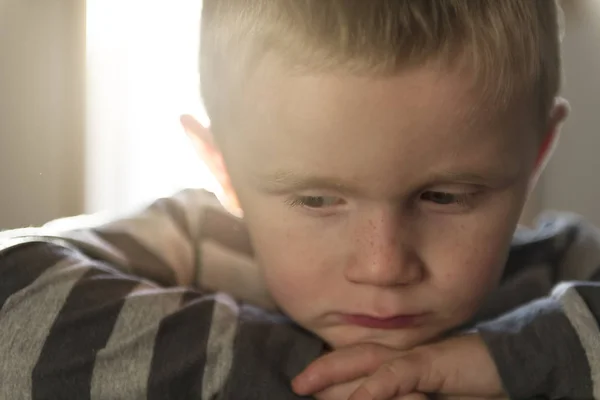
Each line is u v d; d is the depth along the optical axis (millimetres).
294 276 531
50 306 526
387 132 458
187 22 1001
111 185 1017
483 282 531
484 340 539
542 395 527
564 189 1033
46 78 975
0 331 516
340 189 485
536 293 698
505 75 483
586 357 524
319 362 519
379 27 462
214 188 794
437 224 507
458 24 471
